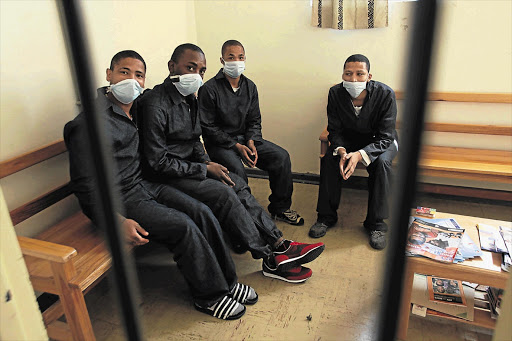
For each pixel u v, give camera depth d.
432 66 0.50
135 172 1.80
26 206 1.64
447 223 1.75
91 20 2.02
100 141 0.71
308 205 2.69
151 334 1.61
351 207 2.64
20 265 0.61
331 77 2.74
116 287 0.83
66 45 1.83
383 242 2.16
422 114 0.52
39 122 1.75
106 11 2.11
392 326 0.67
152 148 1.84
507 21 2.27
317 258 2.10
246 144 2.48
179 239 1.65
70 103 1.90
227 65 2.26
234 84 2.39
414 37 0.49
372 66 2.62
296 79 2.82
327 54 2.69
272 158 2.42
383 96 2.23
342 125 2.42
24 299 0.62
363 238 2.28
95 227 1.70
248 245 1.89
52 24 1.76
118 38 2.21
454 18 2.34
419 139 0.53
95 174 0.74
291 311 1.72
